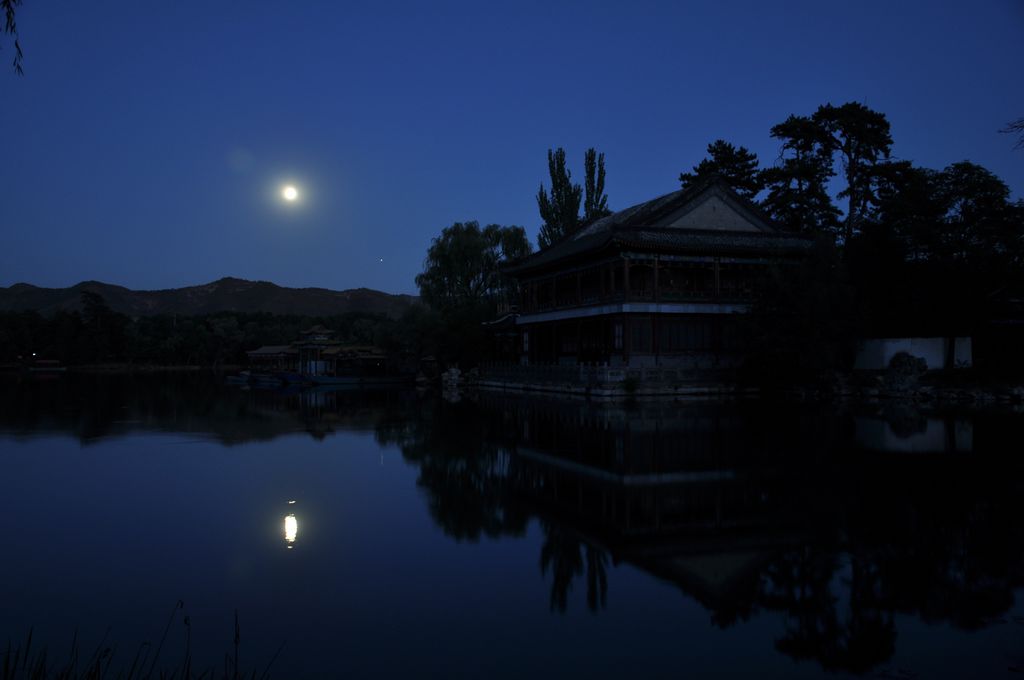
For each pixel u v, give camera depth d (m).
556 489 20.55
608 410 44.44
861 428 32.38
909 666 9.22
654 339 58.12
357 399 62.31
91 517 17.69
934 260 50.66
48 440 32.97
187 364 185.75
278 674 9.16
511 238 93.62
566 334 71.06
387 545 15.05
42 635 10.44
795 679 8.88
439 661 9.51
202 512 18.19
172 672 9.17
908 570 12.84
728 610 11.20
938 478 20.80
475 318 86.94
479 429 36.22
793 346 50.59
